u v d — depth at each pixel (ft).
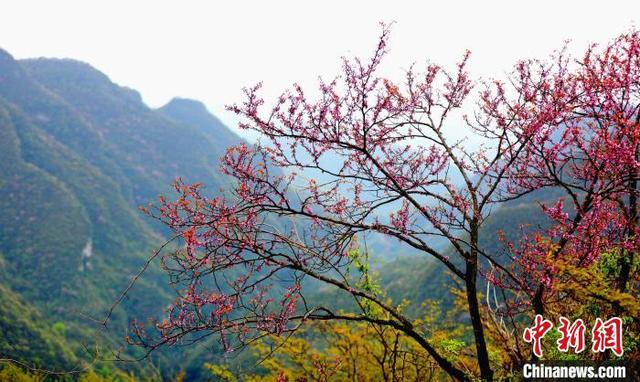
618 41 16.97
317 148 15.75
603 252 17.38
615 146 14.57
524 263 16.37
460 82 17.26
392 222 16.97
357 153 16.38
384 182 16.31
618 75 16.55
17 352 174.09
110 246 413.18
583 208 16.62
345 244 16.48
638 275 18.16
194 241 13.87
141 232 454.81
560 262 14.08
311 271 15.74
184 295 14.33
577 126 16.11
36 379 43.88
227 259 14.66
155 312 336.08
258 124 15.48
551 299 17.40
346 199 16.26
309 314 15.29
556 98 16.01
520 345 18.43
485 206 19.08
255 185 15.29
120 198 489.26
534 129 15.99
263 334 14.65
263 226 15.85
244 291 14.66
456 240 16.53
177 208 14.56
